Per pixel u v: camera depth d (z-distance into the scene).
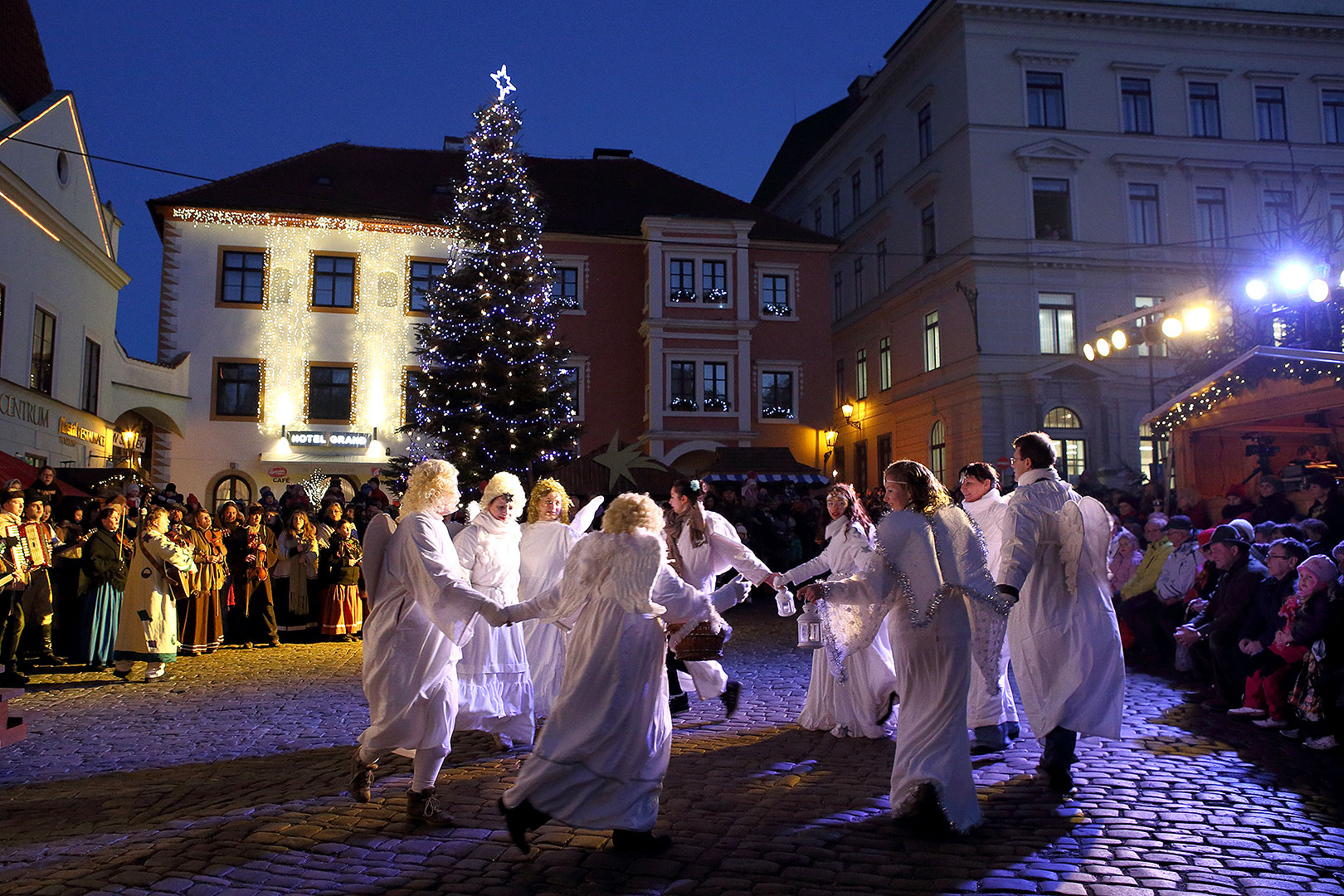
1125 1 33.03
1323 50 34.47
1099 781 5.67
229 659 12.27
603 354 33.16
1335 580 6.73
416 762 4.89
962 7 32.72
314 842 4.60
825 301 34.28
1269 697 7.20
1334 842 4.58
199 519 12.80
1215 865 4.23
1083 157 32.81
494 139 23.78
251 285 29.81
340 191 31.98
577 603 4.58
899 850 4.41
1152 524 11.21
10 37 21.91
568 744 4.29
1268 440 16.67
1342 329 18.41
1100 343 20.38
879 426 39.34
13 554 10.52
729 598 5.05
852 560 7.04
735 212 35.38
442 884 4.02
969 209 32.50
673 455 32.06
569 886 4.00
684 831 4.72
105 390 24.70
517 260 23.38
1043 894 3.89
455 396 22.80
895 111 37.97
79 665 11.41
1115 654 5.54
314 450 29.55
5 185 18.12
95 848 4.64
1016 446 5.91
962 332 32.88
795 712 7.96
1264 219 33.72
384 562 5.06
